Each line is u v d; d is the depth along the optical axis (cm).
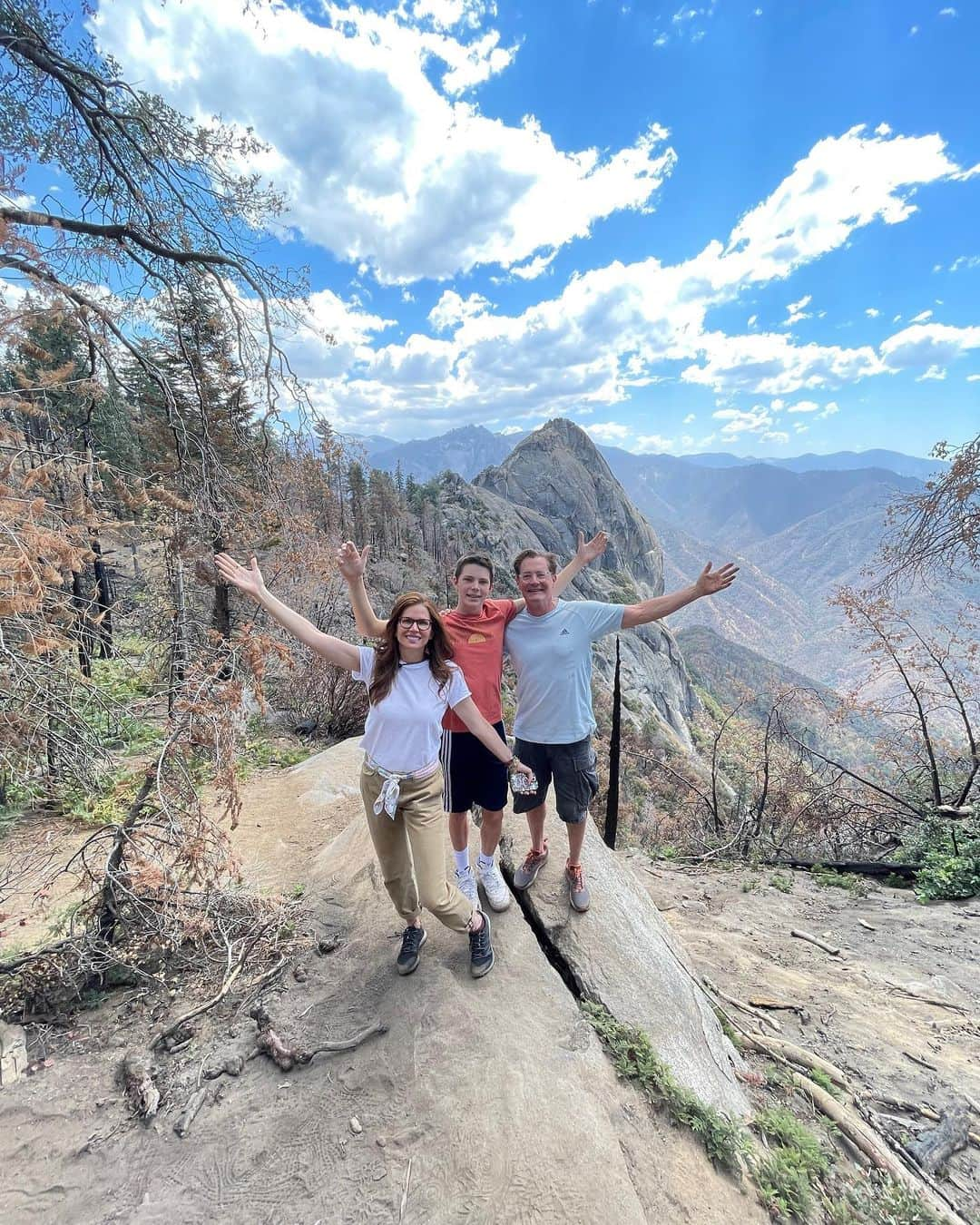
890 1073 348
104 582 639
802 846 898
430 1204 169
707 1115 227
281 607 266
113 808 425
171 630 495
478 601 279
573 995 270
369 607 268
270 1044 221
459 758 269
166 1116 198
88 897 273
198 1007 242
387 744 243
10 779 345
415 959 257
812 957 499
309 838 458
